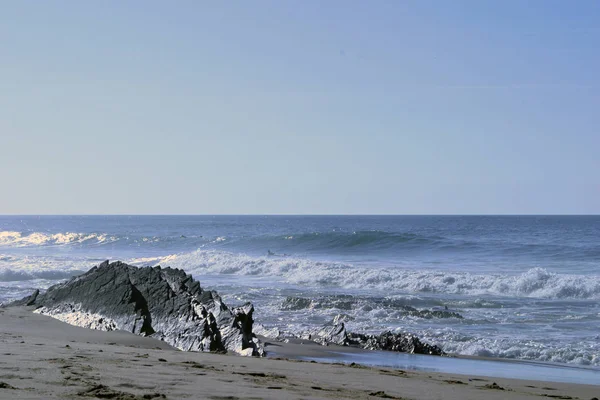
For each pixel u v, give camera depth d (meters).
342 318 21.17
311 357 14.09
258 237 61.81
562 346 16.48
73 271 34.75
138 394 5.90
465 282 31.23
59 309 15.82
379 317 21.66
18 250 62.06
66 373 6.95
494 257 47.62
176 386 6.59
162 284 15.57
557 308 24.61
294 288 30.39
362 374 10.07
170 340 13.59
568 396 9.61
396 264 43.38
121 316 14.59
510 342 17.03
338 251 55.25
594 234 80.31
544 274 30.38
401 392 8.12
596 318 21.72
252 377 8.12
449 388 9.13
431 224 143.62
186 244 63.72
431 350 16.19
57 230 114.44
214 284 32.19
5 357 8.27
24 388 5.73
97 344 11.97
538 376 12.91
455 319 21.36
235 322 14.39
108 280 16.06
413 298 26.64
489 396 8.54
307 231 101.88
